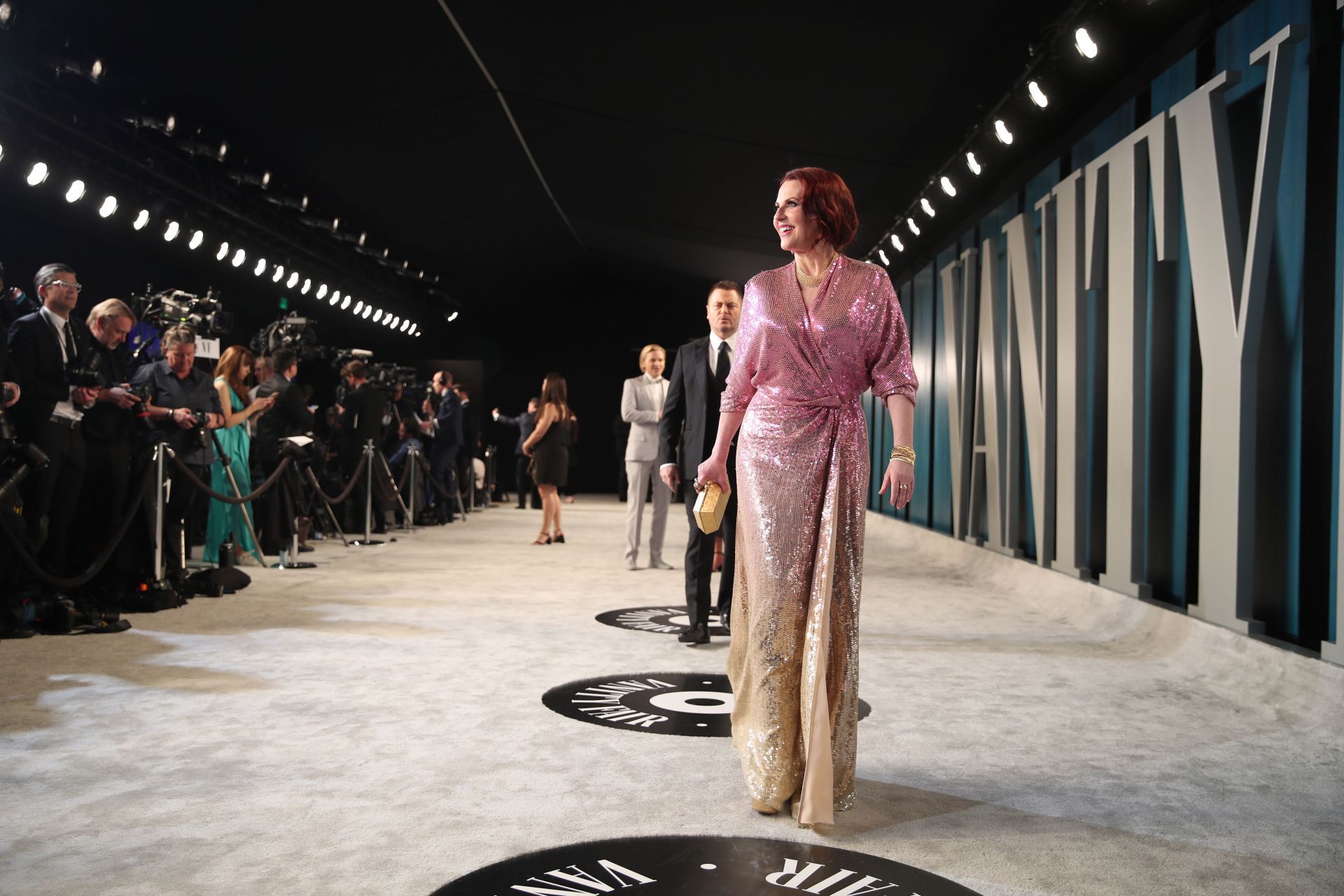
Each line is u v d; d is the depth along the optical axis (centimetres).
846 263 252
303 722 309
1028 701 357
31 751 274
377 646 434
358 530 1023
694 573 453
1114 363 529
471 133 1054
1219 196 414
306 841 214
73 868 197
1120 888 196
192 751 277
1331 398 368
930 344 1039
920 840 220
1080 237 584
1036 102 571
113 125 873
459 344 2212
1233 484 405
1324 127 376
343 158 1069
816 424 244
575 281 2169
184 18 729
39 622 457
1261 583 419
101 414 514
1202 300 432
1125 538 515
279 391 792
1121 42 526
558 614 534
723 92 770
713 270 1565
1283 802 250
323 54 813
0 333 422
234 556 611
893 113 730
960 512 845
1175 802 249
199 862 202
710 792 251
